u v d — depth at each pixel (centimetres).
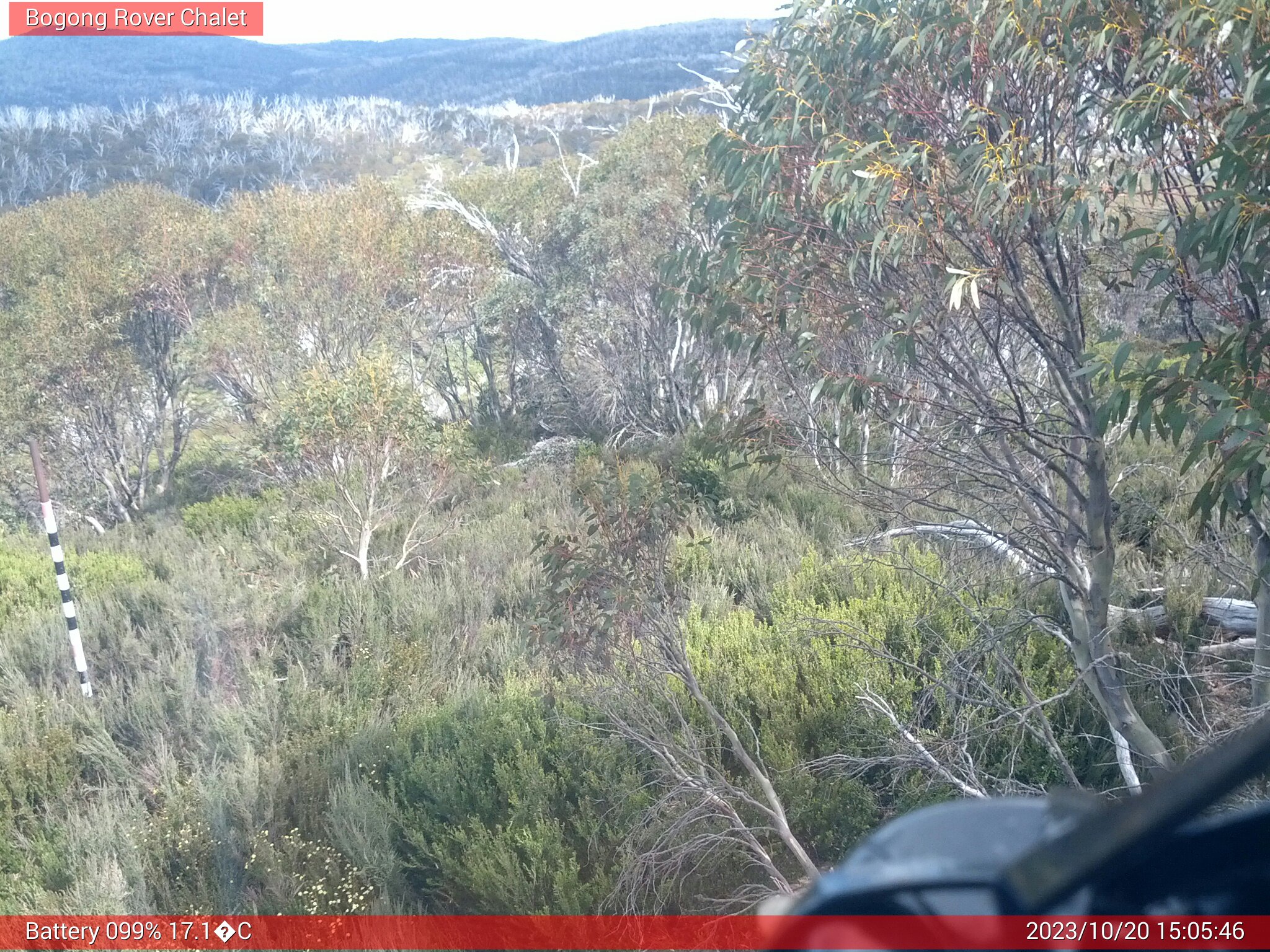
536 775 513
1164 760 415
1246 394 300
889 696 519
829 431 492
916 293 397
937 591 586
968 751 480
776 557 859
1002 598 551
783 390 471
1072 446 436
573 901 434
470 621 834
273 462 1395
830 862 458
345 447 1090
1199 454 307
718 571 833
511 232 1950
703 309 489
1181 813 76
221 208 2120
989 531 426
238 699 693
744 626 656
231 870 505
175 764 620
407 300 1823
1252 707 414
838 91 434
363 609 868
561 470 1406
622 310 1552
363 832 513
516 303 1762
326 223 1784
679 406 1488
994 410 391
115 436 1714
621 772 495
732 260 439
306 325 1716
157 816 568
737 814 450
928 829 93
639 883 420
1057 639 554
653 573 489
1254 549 409
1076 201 351
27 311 1706
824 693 552
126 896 480
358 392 1107
